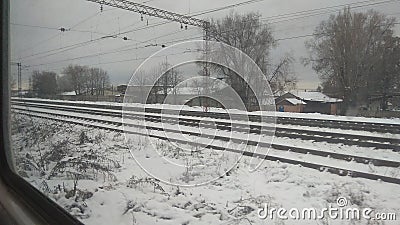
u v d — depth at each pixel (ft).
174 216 11.41
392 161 13.87
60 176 18.37
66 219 9.16
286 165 18.44
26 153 23.38
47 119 35.42
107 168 20.42
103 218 11.70
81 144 30.27
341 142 20.03
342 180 13.42
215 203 12.42
